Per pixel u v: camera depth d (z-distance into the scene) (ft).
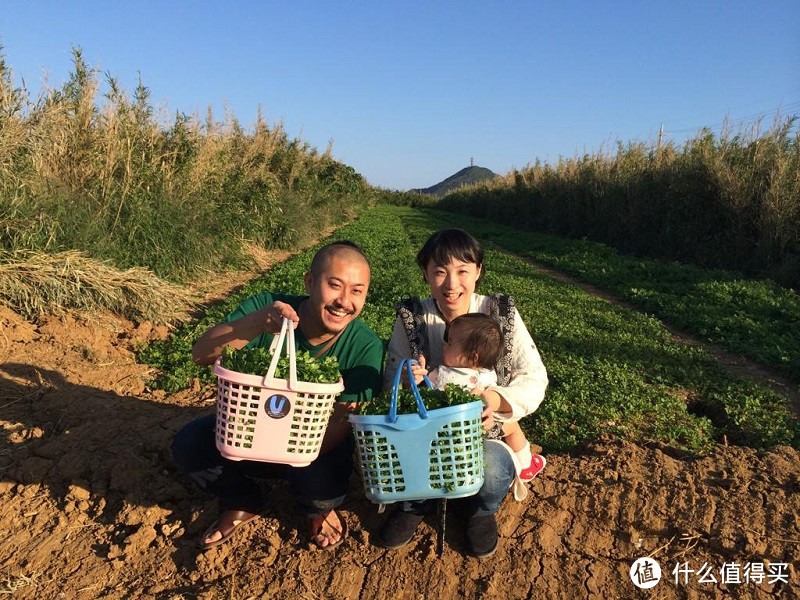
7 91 26.61
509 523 12.23
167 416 16.76
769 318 34.17
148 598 10.80
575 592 10.87
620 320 32.99
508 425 11.97
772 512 12.12
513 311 11.94
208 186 45.98
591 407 19.11
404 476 9.59
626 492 12.92
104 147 34.47
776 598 10.70
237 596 10.77
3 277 22.93
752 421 19.06
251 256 49.14
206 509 12.57
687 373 23.75
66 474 13.75
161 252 34.06
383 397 10.20
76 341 22.30
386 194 256.52
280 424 9.26
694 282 45.32
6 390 17.29
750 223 53.52
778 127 56.18
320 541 11.60
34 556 11.81
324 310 10.48
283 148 74.13
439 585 10.96
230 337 10.43
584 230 88.58
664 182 66.59
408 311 12.17
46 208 26.43
